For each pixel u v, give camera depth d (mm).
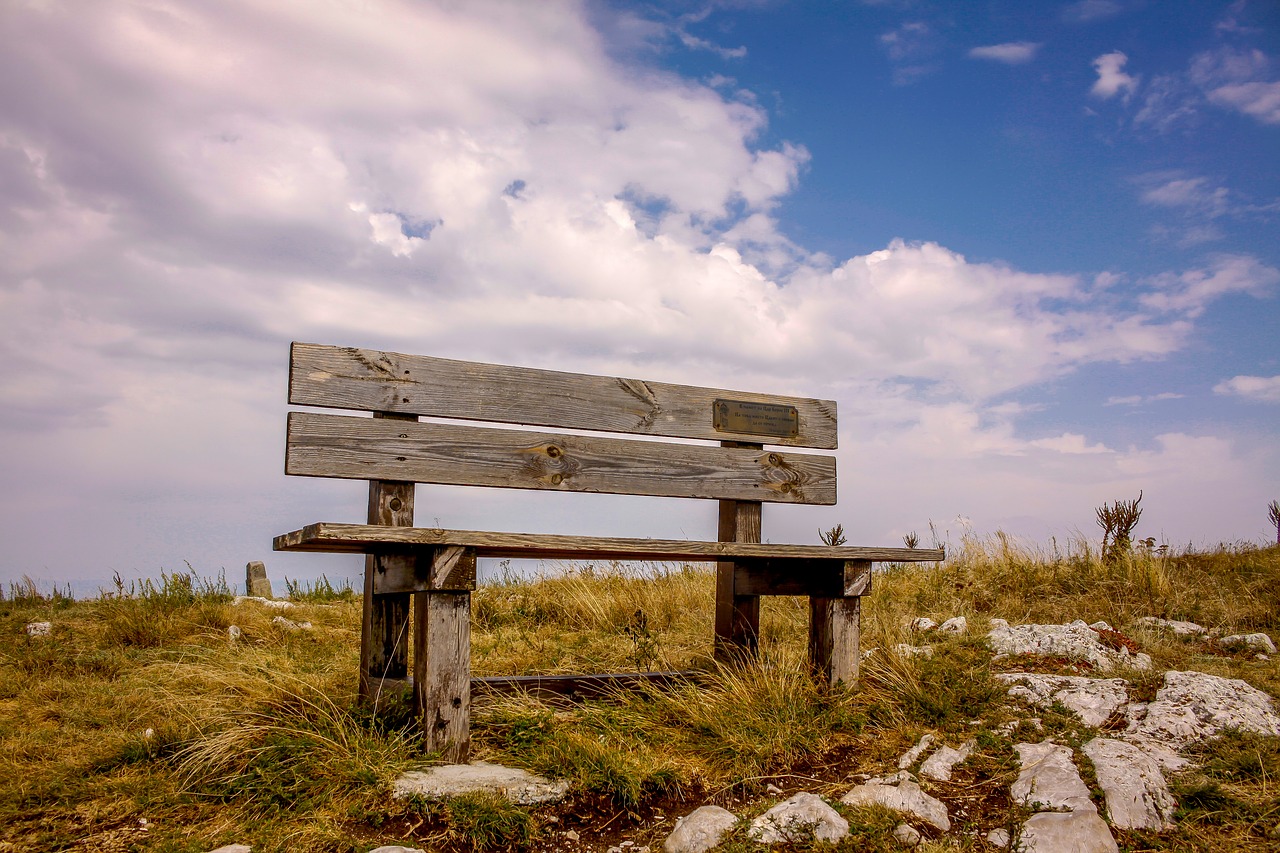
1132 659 5668
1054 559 9469
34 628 6809
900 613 7492
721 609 5723
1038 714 4516
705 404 5723
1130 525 9602
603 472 5199
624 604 8289
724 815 3434
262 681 4637
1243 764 3850
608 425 5320
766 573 5566
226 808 3379
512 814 3340
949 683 4824
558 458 5047
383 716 4137
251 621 7398
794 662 5371
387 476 4500
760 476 5809
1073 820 3311
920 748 4172
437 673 3893
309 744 3725
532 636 7363
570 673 5980
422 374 4711
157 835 3150
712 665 5559
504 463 4867
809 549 4895
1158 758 3934
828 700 4750
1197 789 3594
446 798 3418
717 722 4344
